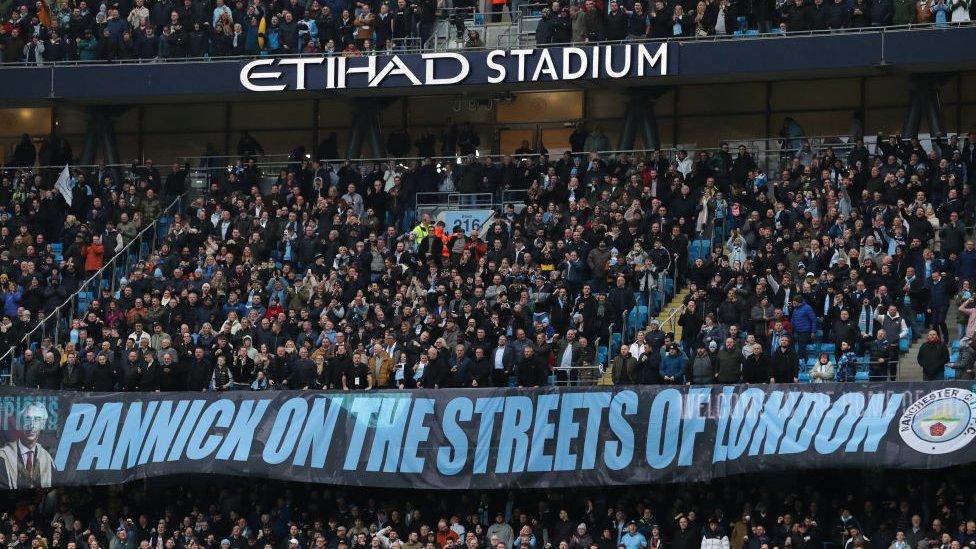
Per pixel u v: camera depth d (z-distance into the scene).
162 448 52.62
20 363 56.72
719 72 63.75
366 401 51.59
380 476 50.91
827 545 48.34
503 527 49.97
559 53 64.88
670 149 65.62
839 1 63.03
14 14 70.56
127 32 68.81
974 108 66.00
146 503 54.25
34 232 65.12
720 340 51.56
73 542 52.47
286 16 67.62
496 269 57.34
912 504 48.50
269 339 55.31
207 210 63.28
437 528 51.00
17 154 71.00
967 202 57.88
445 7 69.88
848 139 66.25
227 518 52.62
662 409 49.38
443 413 50.91
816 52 63.00
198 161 72.81
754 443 48.34
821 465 47.56
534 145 70.44
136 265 61.53
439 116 71.50
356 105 69.62
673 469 48.94
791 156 65.81
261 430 52.16
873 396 47.69
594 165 62.25
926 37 62.03
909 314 52.91
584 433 49.84
